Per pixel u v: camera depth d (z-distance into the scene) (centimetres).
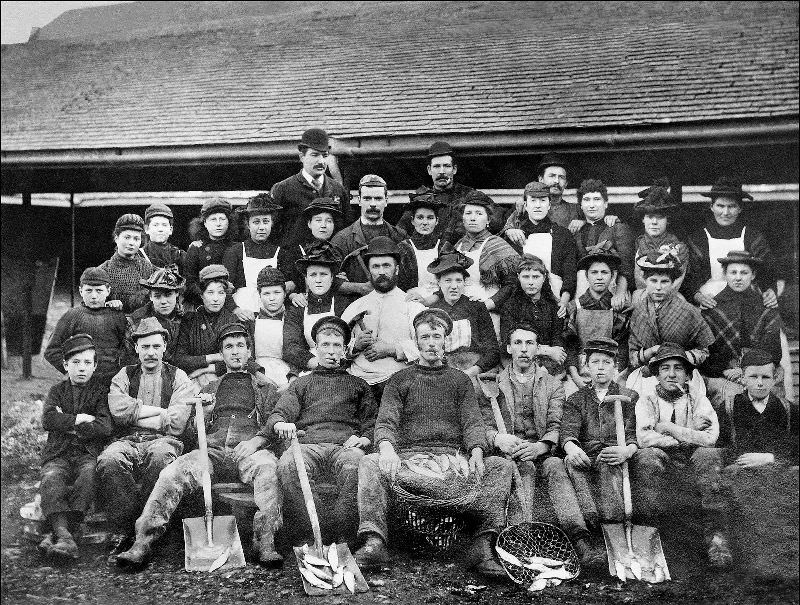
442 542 655
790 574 639
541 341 739
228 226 795
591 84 868
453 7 1050
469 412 668
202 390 710
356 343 732
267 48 1023
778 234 796
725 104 805
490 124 838
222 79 988
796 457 704
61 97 1009
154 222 804
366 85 932
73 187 951
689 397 703
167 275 736
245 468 668
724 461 687
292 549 656
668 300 744
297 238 793
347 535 653
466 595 603
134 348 731
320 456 670
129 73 1023
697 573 644
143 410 685
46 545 639
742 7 956
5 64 1071
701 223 798
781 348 754
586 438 688
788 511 672
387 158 861
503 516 642
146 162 905
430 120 861
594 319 746
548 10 1023
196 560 633
